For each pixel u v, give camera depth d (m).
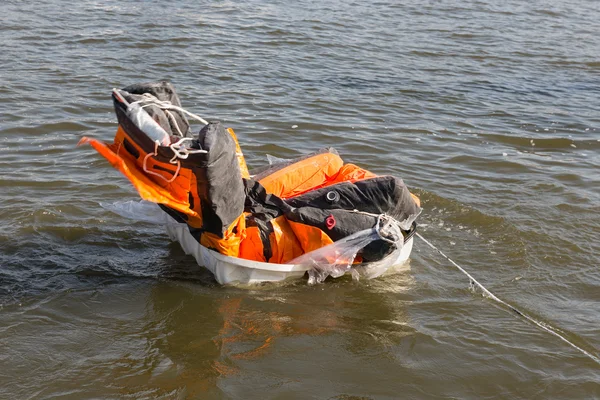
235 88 11.80
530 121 11.15
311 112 10.88
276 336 5.58
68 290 6.02
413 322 5.84
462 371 5.24
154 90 5.89
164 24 15.65
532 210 7.85
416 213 6.55
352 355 5.38
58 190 7.76
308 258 6.17
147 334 5.52
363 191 6.34
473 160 9.35
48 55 12.87
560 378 5.19
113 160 5.45
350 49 14.91
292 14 17.61
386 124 10.60
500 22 18.53
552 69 14.48
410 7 19.58
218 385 4.97
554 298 6.24
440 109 11.50
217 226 5.84
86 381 4.94
